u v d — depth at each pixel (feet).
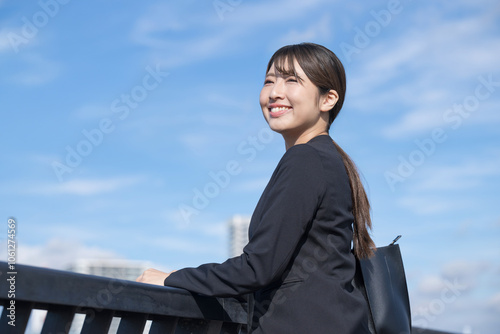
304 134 6.31
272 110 6.25
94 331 4.56
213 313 5.72
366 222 5.93
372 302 6.03
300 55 6.17
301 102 6.11
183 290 5.32
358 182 5.97
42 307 4.13
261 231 5.16
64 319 4.21
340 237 5.49
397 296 6.21
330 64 6.23
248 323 5.75
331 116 6.49
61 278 3.98
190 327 5.93
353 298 5.34
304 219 5.21
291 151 5.50
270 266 5.08
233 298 6.13
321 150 5.60
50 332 4.15
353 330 5.15
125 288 4.56
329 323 5.07
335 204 5.42
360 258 5.97
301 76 6.13
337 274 5.40
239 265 5.11
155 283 5.42
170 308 5.09
